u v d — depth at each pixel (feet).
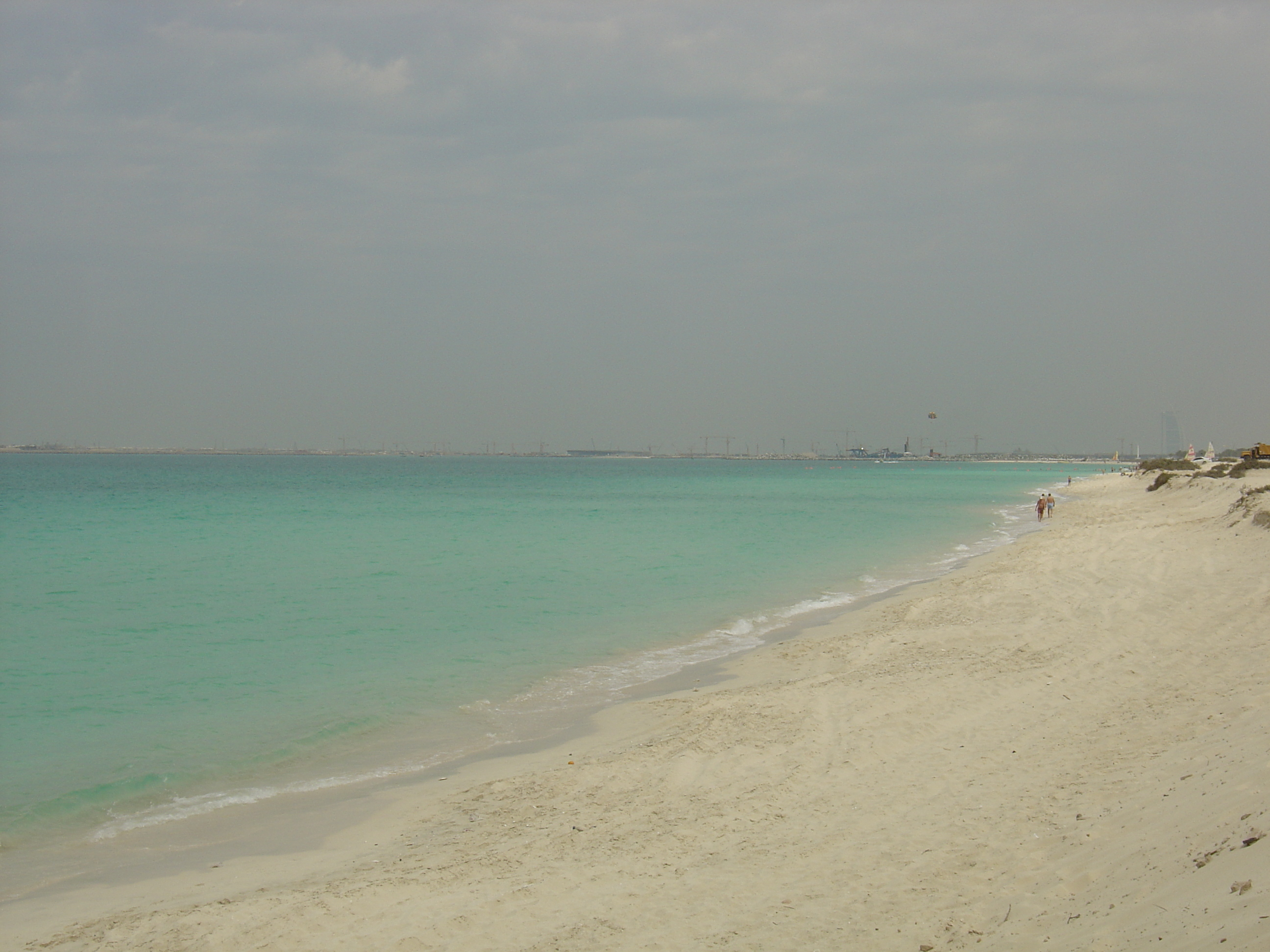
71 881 29.25
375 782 39.17
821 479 556.10
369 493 347.97
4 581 105.09
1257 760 26.12
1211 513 146.10
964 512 229.45
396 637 71.87
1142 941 17.54
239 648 67.77
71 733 46.91
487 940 22.99
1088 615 63.93
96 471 641.40
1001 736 37.58
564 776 36.88
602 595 92.89
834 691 47.11
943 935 20.70
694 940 22.08
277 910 25.29
